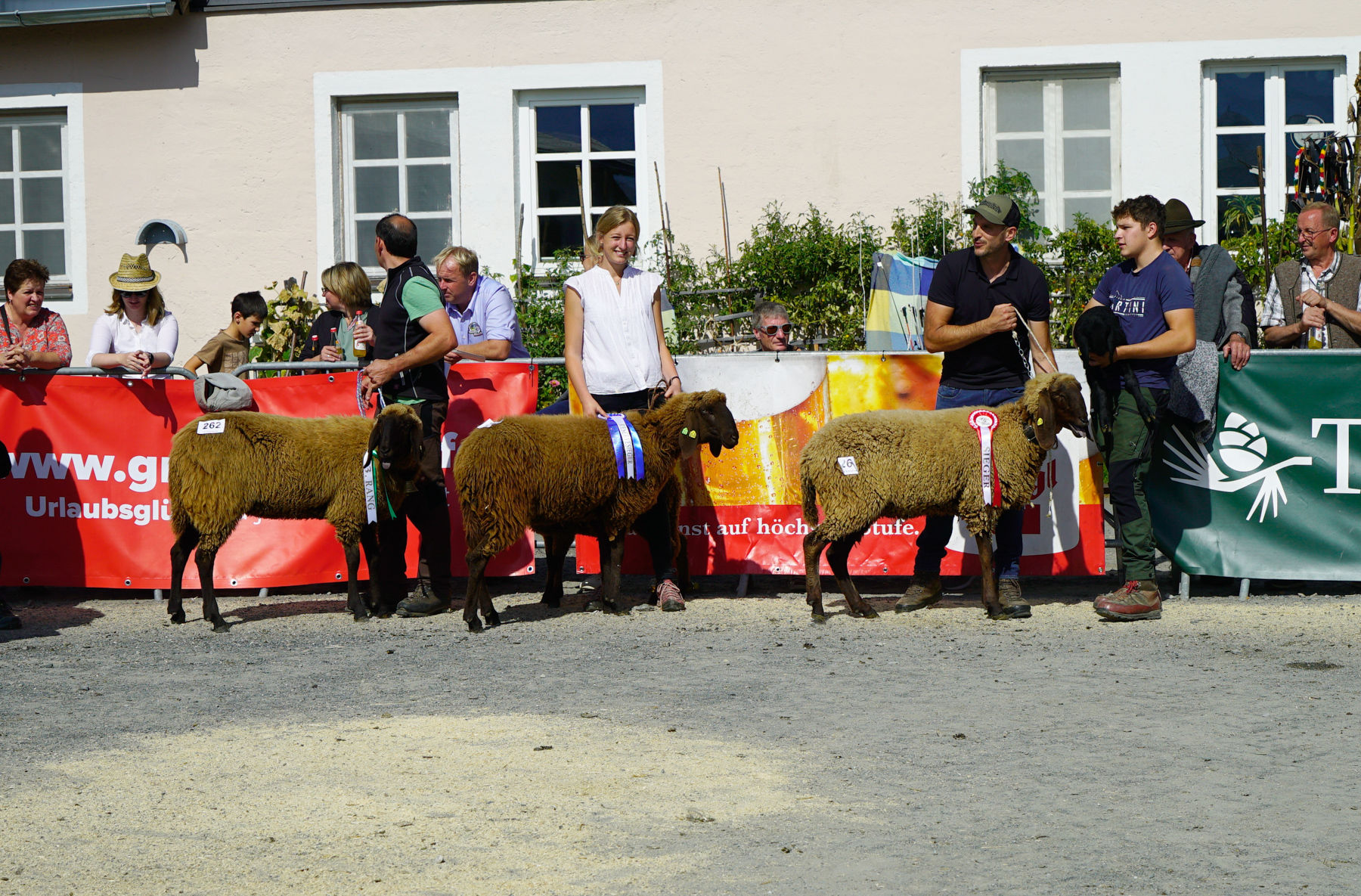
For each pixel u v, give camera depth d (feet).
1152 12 39.22
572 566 29.09
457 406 25.50
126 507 25.73
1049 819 12.66
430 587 23.93
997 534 23.29
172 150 42.86
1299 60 39.17
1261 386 23.90
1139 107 39.50
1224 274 24.73
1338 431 23.73
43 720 16.63
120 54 42.73
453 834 12.39
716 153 41.01
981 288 23.08
